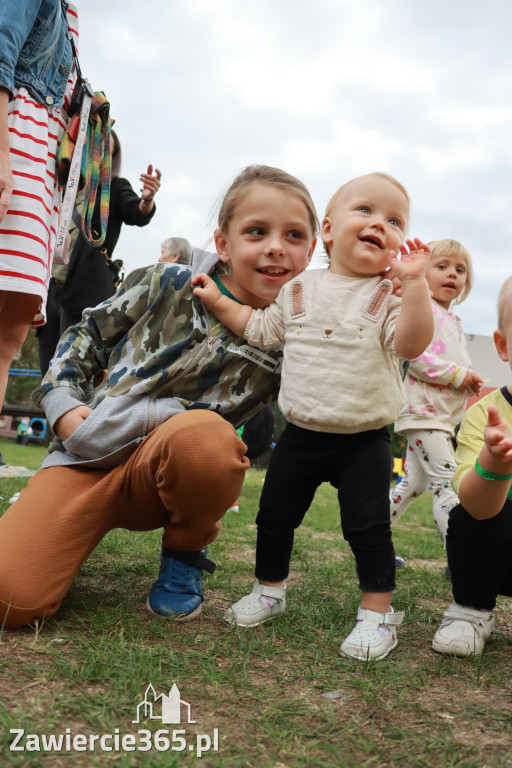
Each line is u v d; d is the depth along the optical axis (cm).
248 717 118
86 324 194
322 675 142
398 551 329
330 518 450
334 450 177
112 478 168
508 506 168
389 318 173
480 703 132
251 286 188
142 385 178
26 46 212
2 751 97
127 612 168
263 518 184
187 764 100
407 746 111
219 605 194
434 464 291
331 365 173
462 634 164
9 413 857
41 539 158
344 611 190
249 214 185
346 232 183
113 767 97
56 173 233
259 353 189
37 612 152
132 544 259
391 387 177
